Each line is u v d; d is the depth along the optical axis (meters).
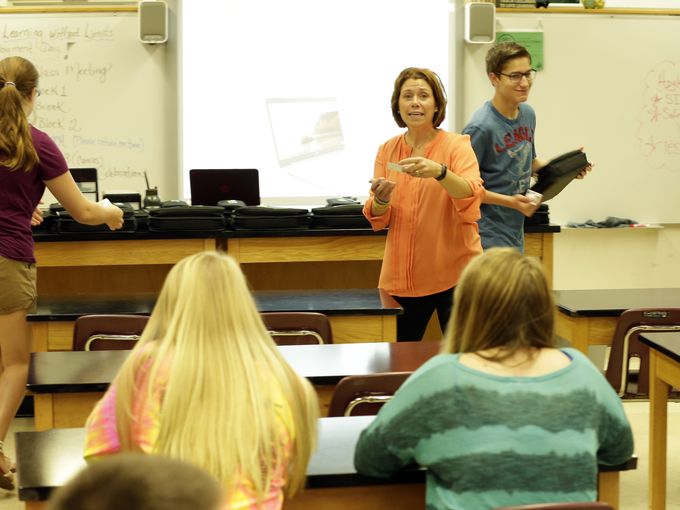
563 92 6.46
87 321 3.15
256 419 1.63
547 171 4.28
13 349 3.45
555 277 6.61
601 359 5.18
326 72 6.41
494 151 4.08
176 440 1.60
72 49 6.23
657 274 6.68
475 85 6.45
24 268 3.41
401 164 3.48
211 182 5.06
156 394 1.67
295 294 3.89
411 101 3.68
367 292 3.92
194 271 1.71
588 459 1.73
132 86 6.29
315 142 6.44
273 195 6.45
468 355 1.79
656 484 3.15
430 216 3.74
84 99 6.28
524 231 4.72
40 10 6.20
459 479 1.71
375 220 3.79
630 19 6.47
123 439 1.68
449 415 1.72
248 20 6.33
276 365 1.72
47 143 3.40
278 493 1.69
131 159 6.33
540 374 1.76
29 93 3.38
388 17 6.41
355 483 1.90
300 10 6.36
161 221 4.56
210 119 6.36
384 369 2.69
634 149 6.56
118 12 6.23
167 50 6.29
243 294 1.72
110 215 3.65
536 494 1.70
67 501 0.71
